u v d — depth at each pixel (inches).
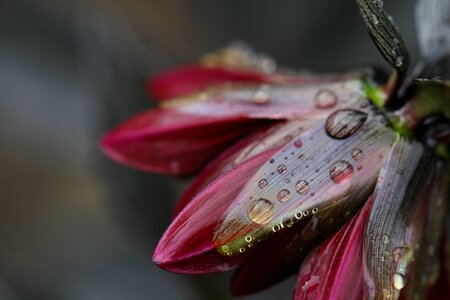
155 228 10.5
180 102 7.8
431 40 7.7
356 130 7.2
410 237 7.1
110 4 13.8
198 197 6.9
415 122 7.2
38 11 12.0
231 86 7.9
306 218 7.0
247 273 7.1
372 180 7.1
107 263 10.9
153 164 7.7
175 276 10.6
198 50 13.5
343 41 12.0
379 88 7.4
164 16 14.1
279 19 12.6
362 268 6.9
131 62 10.6
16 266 10.9
